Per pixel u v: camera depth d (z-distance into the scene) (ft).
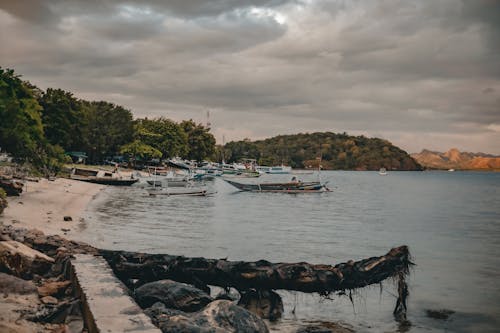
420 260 77.92
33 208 116.26
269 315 44.80
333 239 101.35
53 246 50.44
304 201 228.84
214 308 34.19
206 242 89.81
